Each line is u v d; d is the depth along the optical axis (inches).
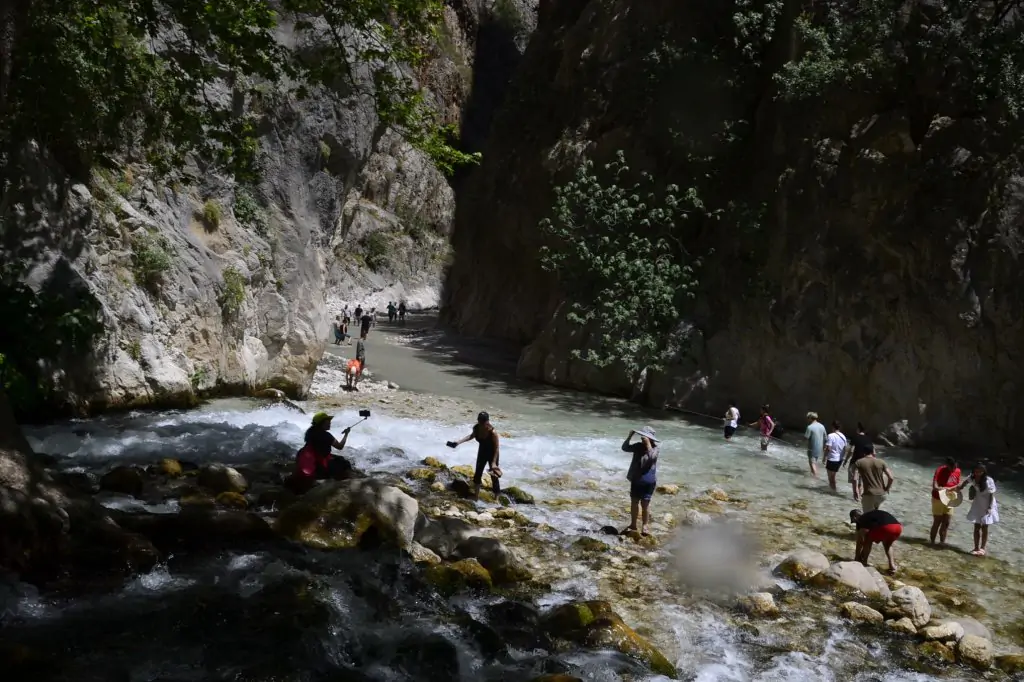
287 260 902.4
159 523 383.9
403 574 372.2
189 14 535.5
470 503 517.3
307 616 311.9
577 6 1576.0
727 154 1090.7
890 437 874.8
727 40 1133.1
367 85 946.7
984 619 402.3
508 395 1080.2
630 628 342.6
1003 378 818.8
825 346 935.0
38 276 614.9
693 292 1077.1
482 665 301.9
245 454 578.6
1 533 315.9
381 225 2583.7
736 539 489.4
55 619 292.5
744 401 1004.6
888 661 344.5
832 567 428.8
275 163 886.4
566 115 1416.1
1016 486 729.0
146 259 715.4
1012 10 856.3
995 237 807.7
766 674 324.5
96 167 706.2
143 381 691.4
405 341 1692.9
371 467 594.6
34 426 593.6
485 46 3063.5
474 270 1883.6
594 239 1141.7
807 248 941.2
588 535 476.4
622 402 1075.3
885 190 874.8
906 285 871.7
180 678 260.4
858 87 906.1
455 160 624.1
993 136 826.8
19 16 374.0
